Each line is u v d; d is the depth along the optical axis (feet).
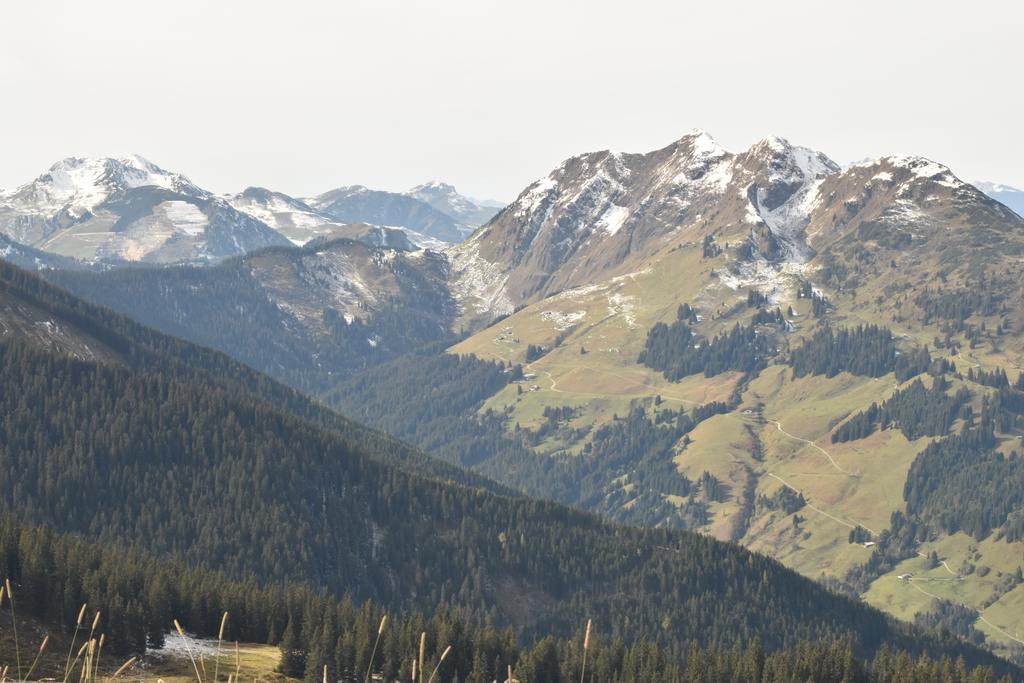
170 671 525.34
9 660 465.06
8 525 613.93
